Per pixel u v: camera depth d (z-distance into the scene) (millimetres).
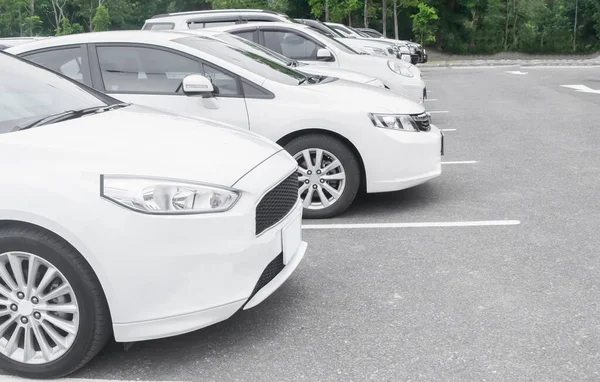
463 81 21953
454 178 7449
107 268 3064
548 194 6574
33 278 3166
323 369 3291
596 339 3502
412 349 3463
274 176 3635
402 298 4141
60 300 3199
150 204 3119
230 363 3385
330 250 5129
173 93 5867
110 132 3590
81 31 99750
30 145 3299
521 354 3365
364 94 6094
